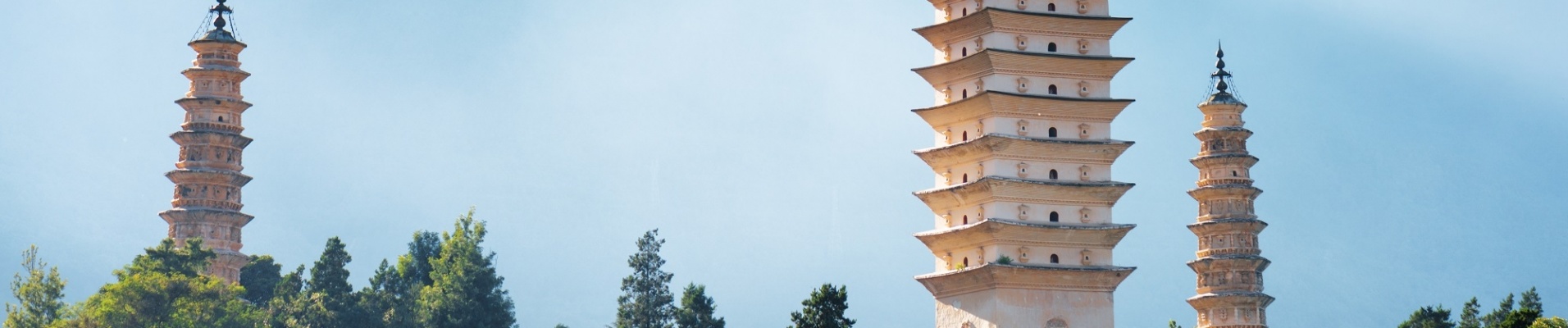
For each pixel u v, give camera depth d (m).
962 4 156.75
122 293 168.38
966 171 154.25
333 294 185.62
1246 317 183.12
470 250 190.75
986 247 151.38
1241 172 187.88
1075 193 152.62
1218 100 190.75
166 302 169.25
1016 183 150.75
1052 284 150.75
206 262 179.25
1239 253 184.88
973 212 153.12
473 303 184.88
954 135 155.38
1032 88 153.62
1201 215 187.75
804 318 145.62
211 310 171.62
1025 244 151.12
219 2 195.38
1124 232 152.75
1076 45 155.38
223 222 186.75
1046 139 152.88
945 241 154.00
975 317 151.12
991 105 151.62
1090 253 152.62
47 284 174.38
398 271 199.88
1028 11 153.62
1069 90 154.50
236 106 190.00
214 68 189.62
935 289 154.75
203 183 187.25
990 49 151.62
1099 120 154.62
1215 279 184.88
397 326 183.88
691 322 178.75
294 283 190.88
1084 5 156.12
